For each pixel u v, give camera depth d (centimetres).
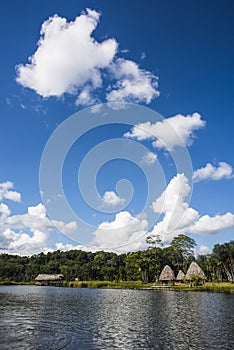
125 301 4656
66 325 2533
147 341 1962
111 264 13062
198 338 2033
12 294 6644
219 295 5503
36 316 3056
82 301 4756
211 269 10331
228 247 9875
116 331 2275
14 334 2183
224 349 1773
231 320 2720
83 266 13388
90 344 1900
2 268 14775
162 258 10781
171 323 2594
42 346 1864
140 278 11244
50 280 12544
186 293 6184
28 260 17325
